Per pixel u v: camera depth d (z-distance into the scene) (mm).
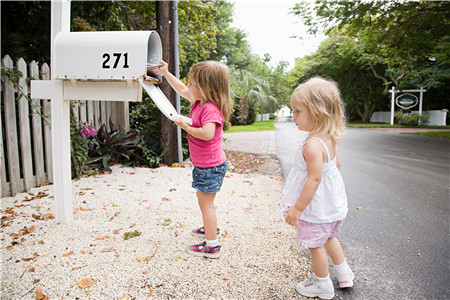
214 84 2104
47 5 5570
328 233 1765
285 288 1898
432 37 10406
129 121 6219
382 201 3771
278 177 4965
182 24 7965
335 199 1755
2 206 3117
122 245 2342
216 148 2178
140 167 5258
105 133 5172
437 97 24219
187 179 4418
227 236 2592
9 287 1792
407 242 2625
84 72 2369
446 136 12477
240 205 3404
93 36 2385
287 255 2297
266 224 2875
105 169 4727
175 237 2529
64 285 1827
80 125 4512
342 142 10430
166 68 2512
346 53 21016
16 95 3711
